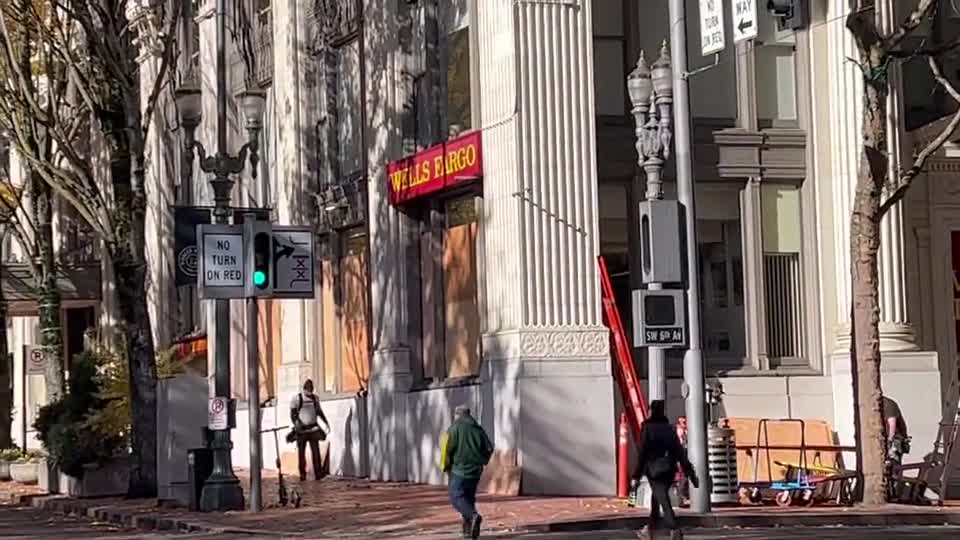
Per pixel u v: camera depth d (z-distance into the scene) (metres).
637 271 35.19
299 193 45.28
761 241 36.12
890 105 35.53
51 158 45.91
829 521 28.70
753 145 36.19
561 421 33.62
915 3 36.59
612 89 35.44
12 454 52.31
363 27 41.88
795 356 36.22
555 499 32.50
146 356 38.62
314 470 42.00
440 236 38.19
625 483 32.53
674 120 29.83
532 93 34.19
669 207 28.75
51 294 48.44
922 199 36.50
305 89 45.47
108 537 29.86
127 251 38.19
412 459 38.69
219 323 33.47
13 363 70.25
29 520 35.88
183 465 35.44
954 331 36.50
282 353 46.81
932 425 34.97
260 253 32.00
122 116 38.25
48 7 43.97
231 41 50.38
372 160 40.75
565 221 34.16
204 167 33.25
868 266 30.89
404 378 39.28
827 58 36.41
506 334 34.12
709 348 35.91
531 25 34.31
